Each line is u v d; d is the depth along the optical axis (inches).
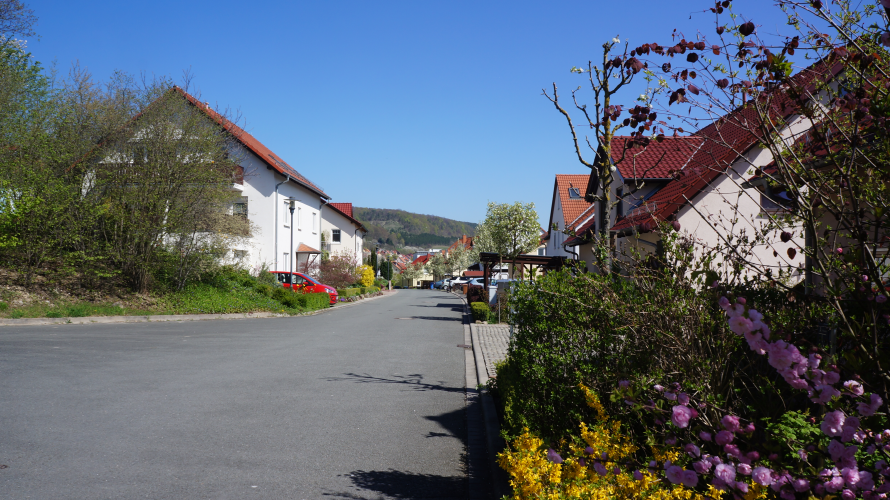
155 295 832.3
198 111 842.8
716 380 131.3
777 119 121.4
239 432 239.8
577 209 1376.7
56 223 745.0
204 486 179.3
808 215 105.3
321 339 576.4
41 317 660.7
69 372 355.6
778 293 138.7
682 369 134.2
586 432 134.7
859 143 106.4
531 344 225.5
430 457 215.9
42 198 719.7
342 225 2044.8
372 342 563.2
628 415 159.3
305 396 310.8
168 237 834.2
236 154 965.8
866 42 117.3
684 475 91.0
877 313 93.4
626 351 170.9
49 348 449.7
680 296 140.6
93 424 245.0
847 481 79.5
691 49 138.6
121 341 510.6
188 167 812.6
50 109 777.6
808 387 82.9
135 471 190.7
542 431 189.3
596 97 270.7
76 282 789.2
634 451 134.4
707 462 93.5
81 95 794.8
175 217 810.8
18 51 816.9
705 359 133.8
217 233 880.3
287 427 250.1
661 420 108.1
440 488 184.1
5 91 791.1
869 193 106.2
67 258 762.2
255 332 628.7
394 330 692.7
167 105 820.0
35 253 748.0
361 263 2325.3
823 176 110.9
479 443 232.4
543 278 231.3
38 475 184.9
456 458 215.5
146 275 820.6
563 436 179.8
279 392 319.0
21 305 689.0
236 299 905.5
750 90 127.0
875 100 98.9
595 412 178.9
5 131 768.9
